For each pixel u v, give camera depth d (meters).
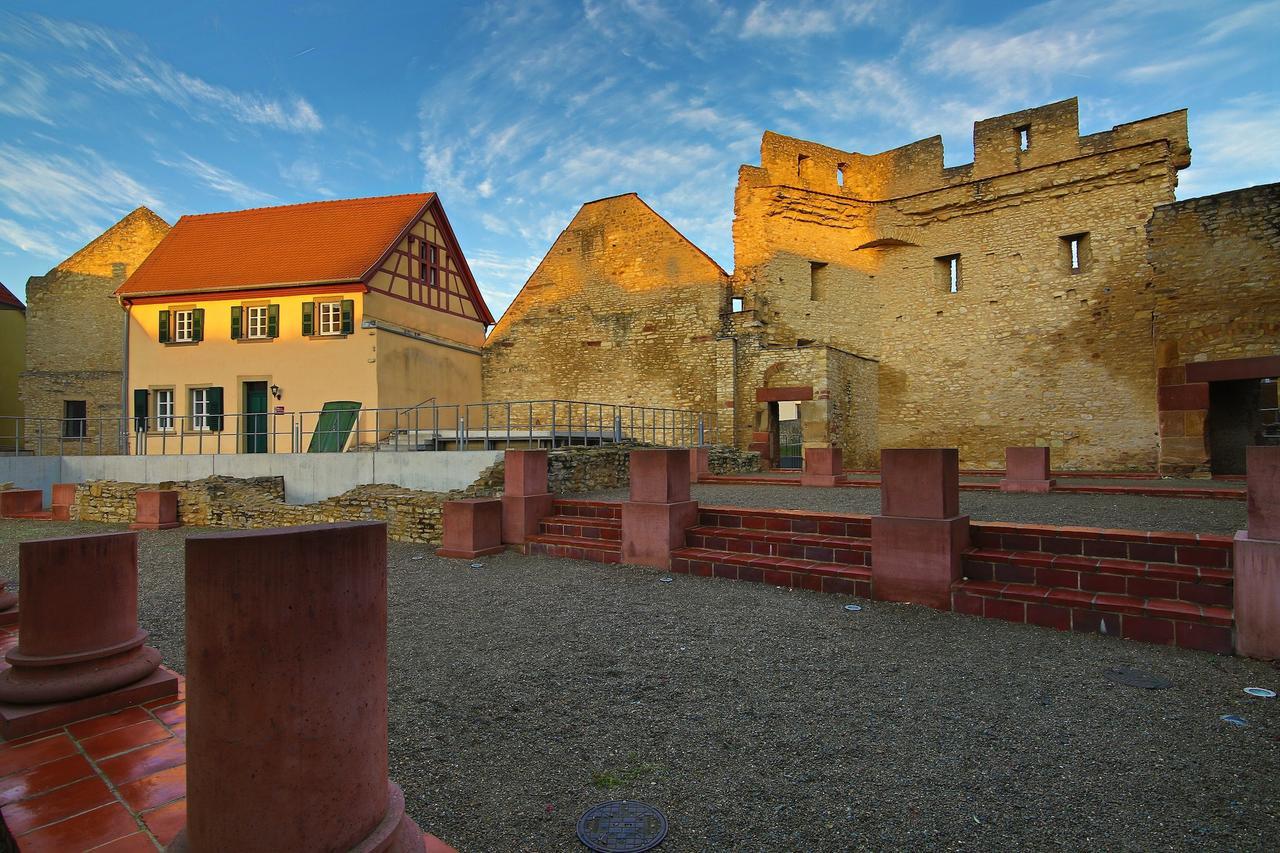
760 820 3.19
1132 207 20.55
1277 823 3.11
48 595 4.27
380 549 2.40
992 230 22.83
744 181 24.31
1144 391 20.16
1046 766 3.64
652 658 5.44
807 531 8.23
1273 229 14.92
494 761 3.82
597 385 25.86
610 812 3.28
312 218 24.17
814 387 21.11
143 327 22.39
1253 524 5.25
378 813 2.36
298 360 21.11
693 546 8.70
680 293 24.70
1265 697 4.47
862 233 24.89
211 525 14.49
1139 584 5.98
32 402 30.11
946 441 23.42
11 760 3.61
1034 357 21.94
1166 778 3.50
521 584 8.06
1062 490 12.08
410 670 5.33
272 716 2.11
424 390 23.28
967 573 6.79
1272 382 18.23
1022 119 22.27
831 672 5.04
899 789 3.44
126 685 4.43
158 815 3.08
